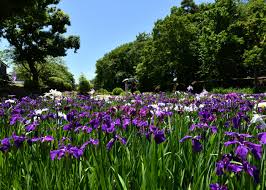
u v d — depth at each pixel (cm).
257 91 3878
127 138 460
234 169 281
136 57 11419
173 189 308
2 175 365
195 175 322
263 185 299
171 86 6234
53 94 1438
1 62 7312
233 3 5353
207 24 5525
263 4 4797
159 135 364
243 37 4975
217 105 841
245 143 296
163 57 6262
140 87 7500
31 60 6694
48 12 6581
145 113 562
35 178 351
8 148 390
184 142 397
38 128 505
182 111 737
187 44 6119
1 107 909
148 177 307
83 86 5138
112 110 650
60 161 351
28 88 5597
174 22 6147
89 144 409
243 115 496
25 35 6431
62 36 6806
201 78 6000
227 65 4953
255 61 4381
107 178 312
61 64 9338
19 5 3797
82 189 323
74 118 527
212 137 416
